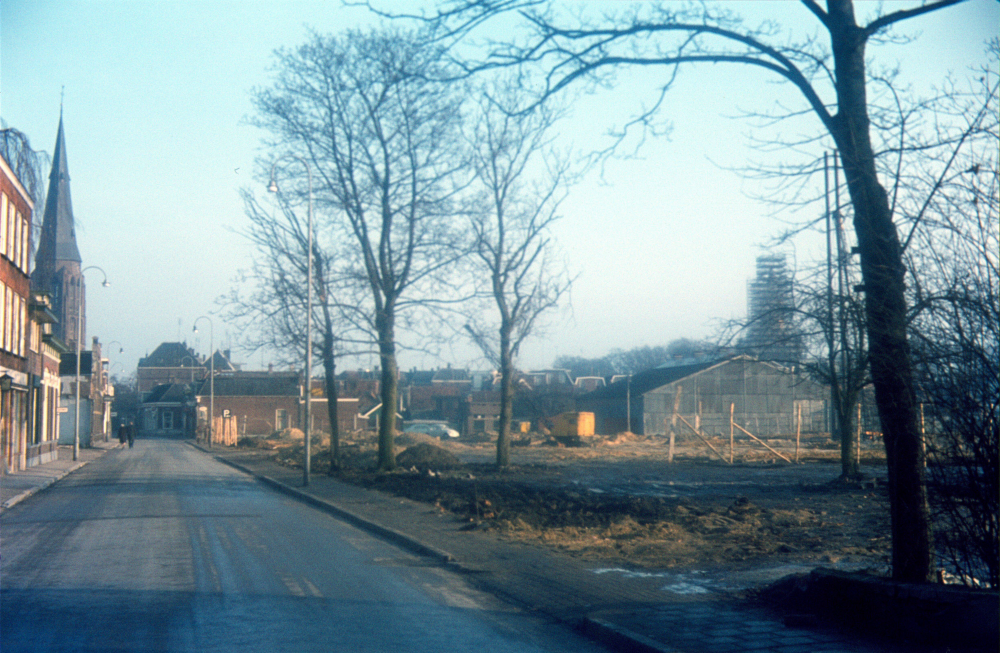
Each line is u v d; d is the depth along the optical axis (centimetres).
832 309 770
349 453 3631
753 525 1459
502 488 2220
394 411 2900
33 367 3381
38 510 1773
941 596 654
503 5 797
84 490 2320
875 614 705
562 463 3756
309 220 2597
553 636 726
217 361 12625
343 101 2733
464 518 1562
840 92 777
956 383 669
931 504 713
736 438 6944
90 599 837
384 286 2820
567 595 879
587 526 1439
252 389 8750
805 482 2631
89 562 1069
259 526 1484
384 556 1165
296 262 2902
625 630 698
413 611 805
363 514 1650
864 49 784
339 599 850
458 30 808
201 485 2520
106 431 8250
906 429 726
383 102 2634
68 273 9319
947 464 693
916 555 729
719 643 660
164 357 14550
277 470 3244
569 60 834
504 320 2978
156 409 11731
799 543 1248
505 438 3066
